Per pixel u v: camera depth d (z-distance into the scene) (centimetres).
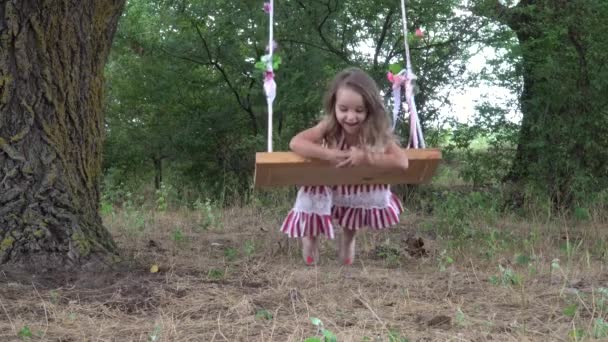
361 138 467
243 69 1431
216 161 1486
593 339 357
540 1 1109
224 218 964
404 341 352
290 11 1277
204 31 1439
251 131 1481
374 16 1223
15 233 499
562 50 1090
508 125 1149
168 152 1499
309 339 315
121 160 1552
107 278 485
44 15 521
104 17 574
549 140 1077
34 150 520
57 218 513
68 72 541
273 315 407
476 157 1180
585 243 742
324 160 459
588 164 1082
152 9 1493
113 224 861
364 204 541
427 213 1094
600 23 1044
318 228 534
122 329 386
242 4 1362
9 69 514
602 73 1048
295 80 1274
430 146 1210
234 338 367
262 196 1186
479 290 481
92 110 564
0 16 512
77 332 380
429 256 655
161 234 795
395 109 504
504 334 374
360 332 372
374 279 505
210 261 586
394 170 471
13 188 509
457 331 379
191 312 420
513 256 636
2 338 366
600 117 1064
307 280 497
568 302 439
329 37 1291
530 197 1051
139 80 1495
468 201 962
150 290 461
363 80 466
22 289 455
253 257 620
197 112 1500
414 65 1197
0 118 514
